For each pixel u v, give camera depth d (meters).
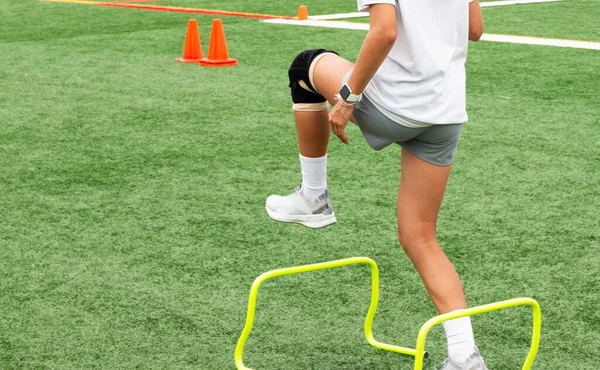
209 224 4.99
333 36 11.88
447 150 3.11
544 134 6.92
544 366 3.42
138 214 5.16
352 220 5.05
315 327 3.74
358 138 6.82
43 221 5.04
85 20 13.90
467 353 2.95
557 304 3.97
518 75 9.19
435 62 2.96
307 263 4.44
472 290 4.12
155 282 4.20
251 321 2.97
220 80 9.11
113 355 3.48
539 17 13.77
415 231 3.13
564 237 4.80
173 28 12.94
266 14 14.68
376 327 3.75
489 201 5.38
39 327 3.72
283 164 6.16
